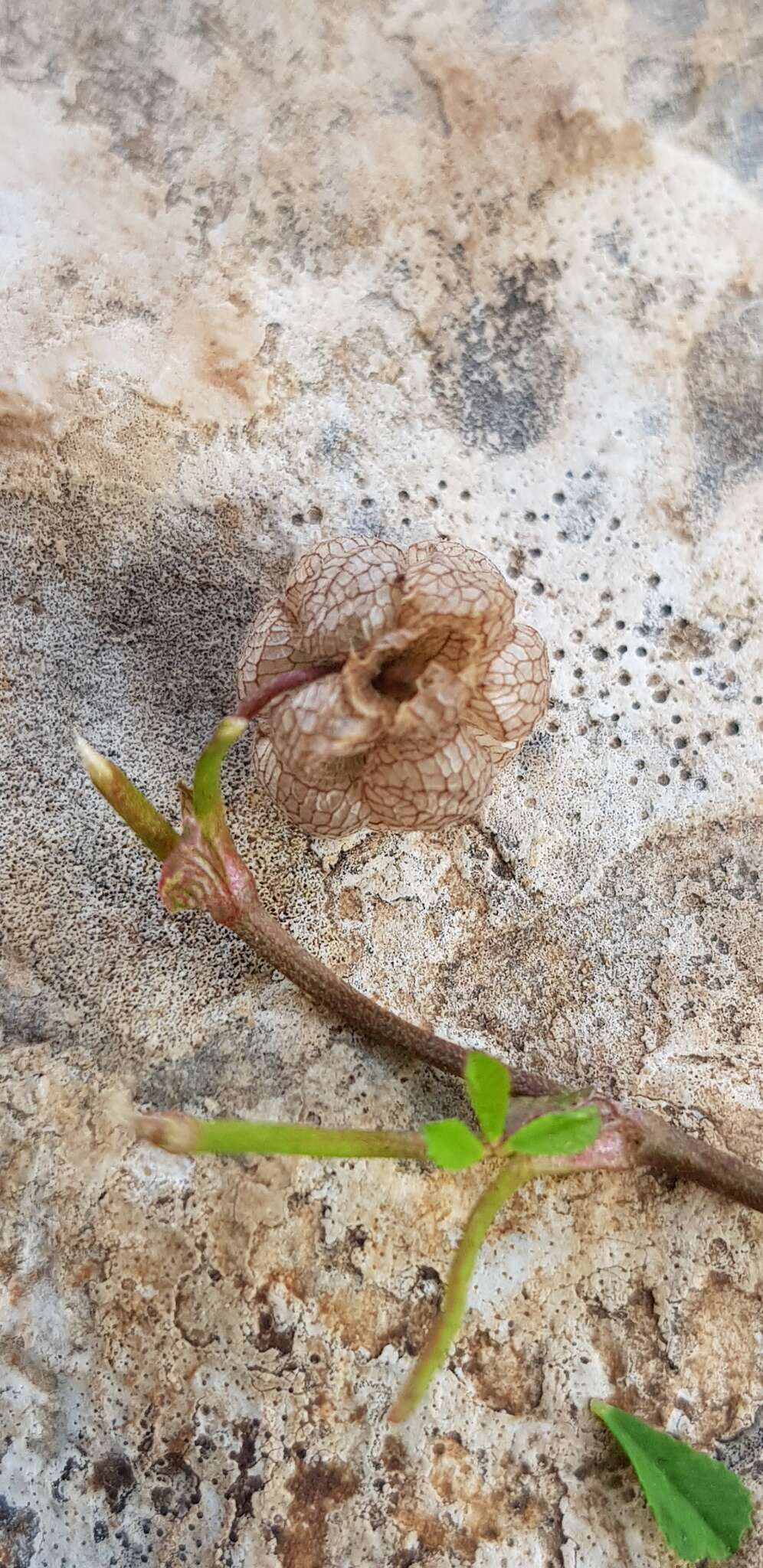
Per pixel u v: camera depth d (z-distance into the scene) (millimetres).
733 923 67
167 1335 56
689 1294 59
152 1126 47
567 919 66
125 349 68
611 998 65
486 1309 58
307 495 69
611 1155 57
